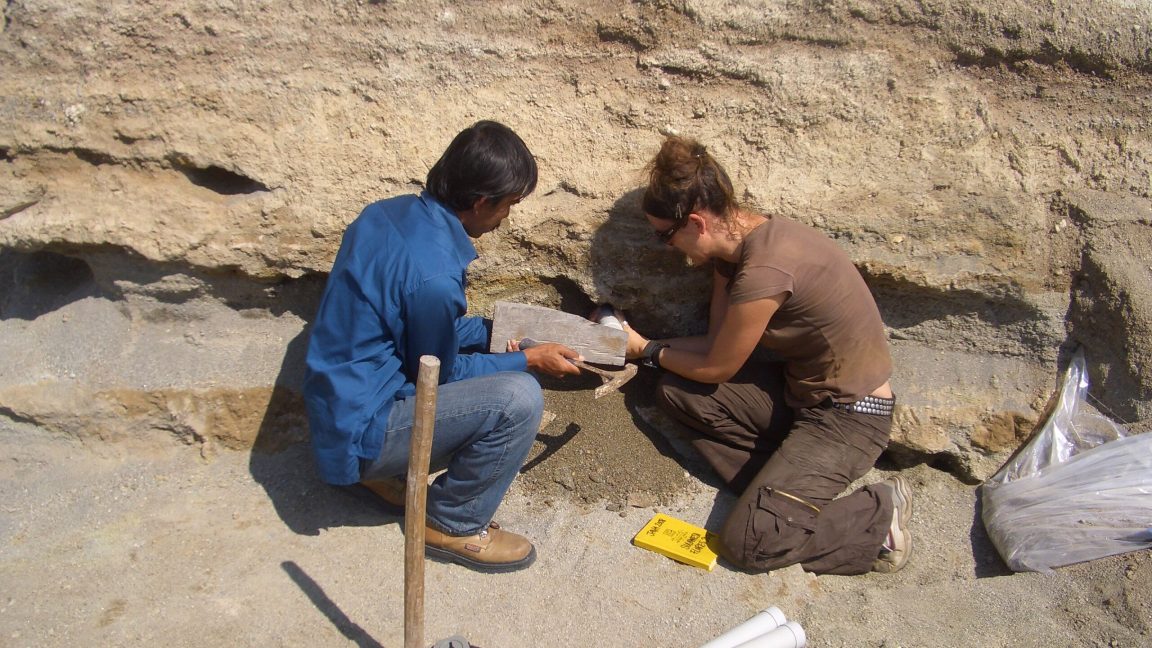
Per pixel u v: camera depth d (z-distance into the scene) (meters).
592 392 3.30
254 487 2.99
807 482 2.81
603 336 2.90
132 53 2.89
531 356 2.76
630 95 3.15
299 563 2.70
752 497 2.80
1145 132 3.23
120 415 3.00
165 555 2.71
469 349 3.08
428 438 2.05
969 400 3.24
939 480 3.29
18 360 3.02
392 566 2.72
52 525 2.83
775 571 2.82
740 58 3.14
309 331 3.17
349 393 2.50
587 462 3.10
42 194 2.94
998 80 3.21
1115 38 3.13
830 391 2.88
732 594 2.72
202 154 2.94
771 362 3.20
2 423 2.96
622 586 2.72
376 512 2.91
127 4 2.86
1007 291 3.15
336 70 3.02
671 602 2.68
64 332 3.08
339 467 2.59
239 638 2.44
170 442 3.06
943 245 3.13
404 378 2.63
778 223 2.77
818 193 3.12
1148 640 2.63
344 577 2.67
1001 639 2.66
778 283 2.68
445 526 2.68
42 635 2.43
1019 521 3.03
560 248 3.16
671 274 3.20
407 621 2.25
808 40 3.15
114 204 2.93
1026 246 3.13
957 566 3.02
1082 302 3.16
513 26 3.09
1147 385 3.07
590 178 3.12
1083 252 3.14
